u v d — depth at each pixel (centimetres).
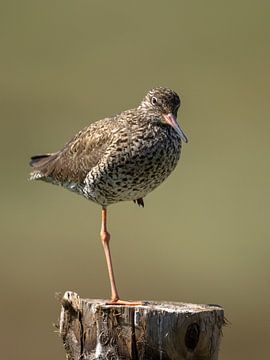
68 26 3159
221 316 955
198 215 2138
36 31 3123
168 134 1109
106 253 1133
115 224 2080
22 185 2308
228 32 3119
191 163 2334
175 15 3231
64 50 3020
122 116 1123
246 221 2142
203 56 2984
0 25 3156
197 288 1956
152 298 1925
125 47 3023
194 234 2081
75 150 1152
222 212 2152
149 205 2150
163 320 934
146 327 938
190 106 2645
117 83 2792
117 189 1110
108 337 951
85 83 2788
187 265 2000
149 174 1104
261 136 2506
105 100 2705
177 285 1950
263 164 2344
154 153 1095
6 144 2509
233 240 2077
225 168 2322
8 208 2188
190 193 2206
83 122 2586
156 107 1111
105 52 2988
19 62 2941
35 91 2745
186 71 2870
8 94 2722
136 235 2056
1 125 2567
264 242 2097
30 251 2028
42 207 2180
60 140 2522
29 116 2605
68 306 978
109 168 1097
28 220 2139
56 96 2714
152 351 937
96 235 2066
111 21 3198
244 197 2202
